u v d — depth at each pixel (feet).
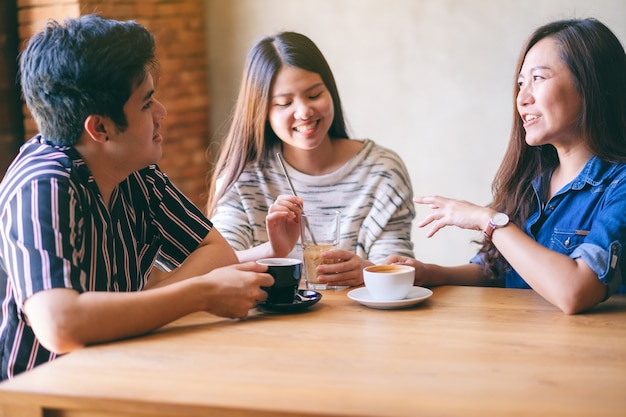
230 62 15.75
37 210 5.22
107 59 5.46
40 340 5.03
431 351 4.72
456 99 14.44
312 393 4.04
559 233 6.73
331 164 8.58
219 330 5.28
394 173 8.55
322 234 6.66
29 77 5.60
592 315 5.57
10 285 5.53
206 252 6.61
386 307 5.77
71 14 12.67
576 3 13.53
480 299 6.07
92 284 5.67
